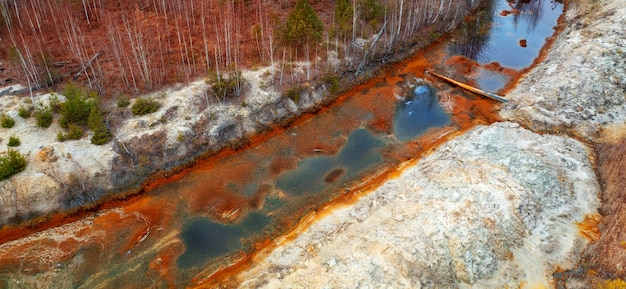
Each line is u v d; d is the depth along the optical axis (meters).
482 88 37.41
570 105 32.75
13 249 24.06
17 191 25.02
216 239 25.23
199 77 32.94
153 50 35.03
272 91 33.00
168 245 24.80
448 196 24.84
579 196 25.77
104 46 34.91
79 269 23.38
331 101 35.19
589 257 22.50
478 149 28.95
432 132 33.00
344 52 37.75
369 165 30.16
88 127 28.36
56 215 25.64
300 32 34.25
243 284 22.19
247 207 27.11
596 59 36.12
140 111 29.41
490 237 22.88
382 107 35.22
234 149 30.83
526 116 32.78
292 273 22.22
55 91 30.50
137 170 27.81
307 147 31.42
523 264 22.42
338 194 27.98
